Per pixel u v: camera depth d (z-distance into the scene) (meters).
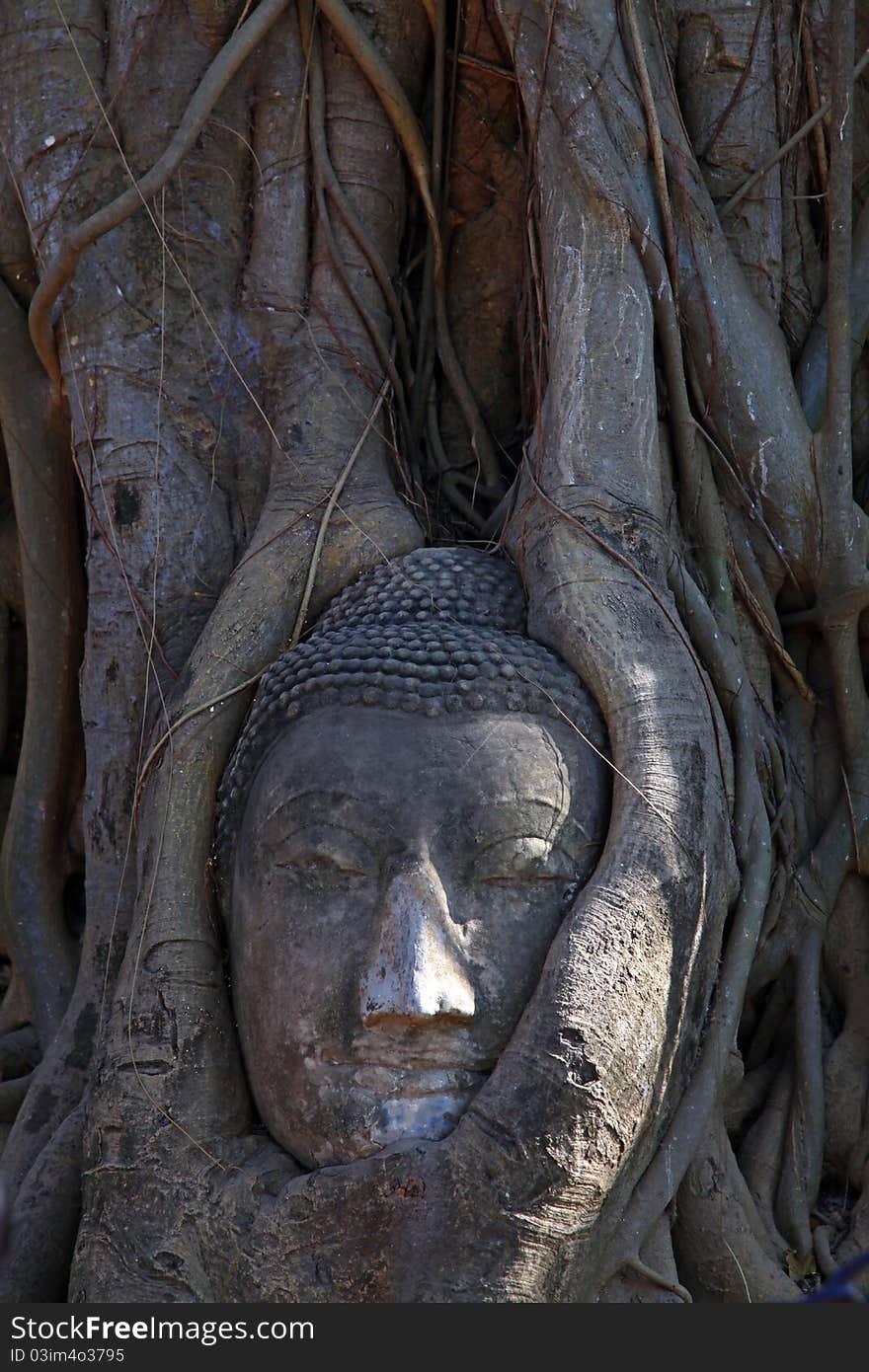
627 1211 6.84
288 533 8.12
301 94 8.90
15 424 9.36
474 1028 6.63
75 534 9.55
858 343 9.20
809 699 8.78
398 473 8.82
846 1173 8.17
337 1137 6.61
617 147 8.20
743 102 8.93
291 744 7.07
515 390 9.56
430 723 6.95
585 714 7.19
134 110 8.82
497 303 9.54
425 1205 6.29
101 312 8.70
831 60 8.74
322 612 8.05
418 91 9.34
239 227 8.94
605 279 8.09
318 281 8.82
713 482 8.50
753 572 8.55
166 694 8.27
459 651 7.15
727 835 7.42
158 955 7.24
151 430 8.61
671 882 6.88
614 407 7.96
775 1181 7.93
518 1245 6.27
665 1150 7.02
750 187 8.87
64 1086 8.20
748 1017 8.51
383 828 6.76
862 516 8.59
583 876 6.98
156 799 7.54
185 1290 6.69
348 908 6.79
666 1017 6.82
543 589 7.57
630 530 7.73
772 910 8.34
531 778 6.88
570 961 6.59
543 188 8.30
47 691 9.51
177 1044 7.07
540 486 7.92
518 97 8.83
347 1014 6.63
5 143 9.04
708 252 8.51
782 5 9.06
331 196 8.84
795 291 9.22
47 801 9.52
